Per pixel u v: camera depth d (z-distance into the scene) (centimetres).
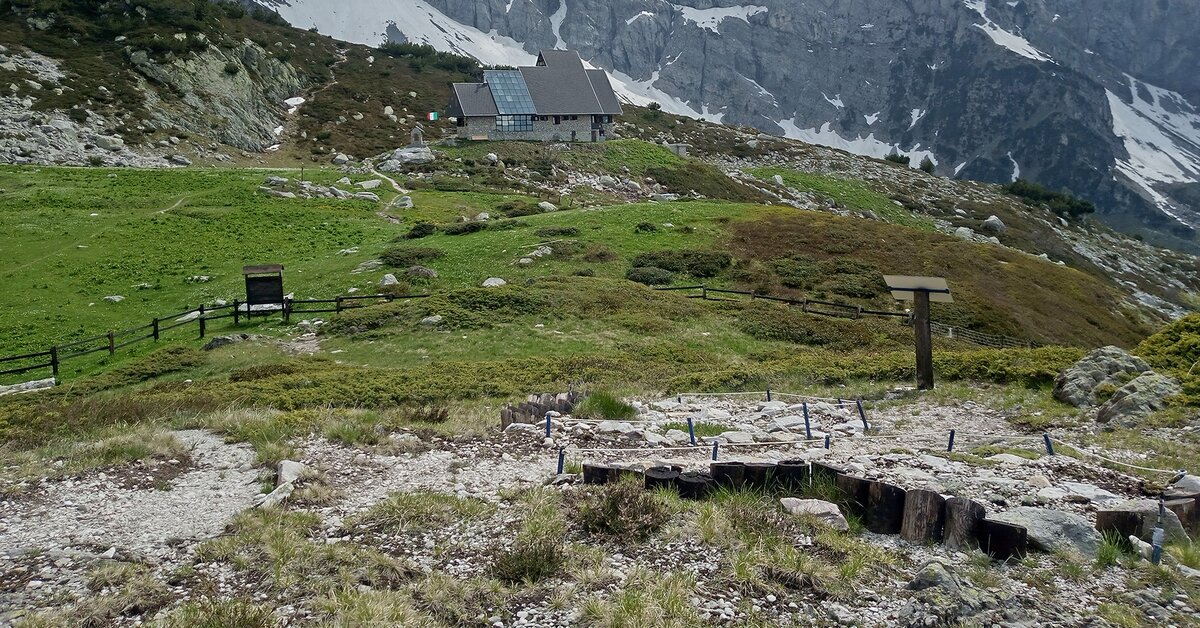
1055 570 1040
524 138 12031
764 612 953
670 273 5138
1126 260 12725
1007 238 11512
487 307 4166
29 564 1116
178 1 12644
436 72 15638
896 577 1033
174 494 1419
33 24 11150
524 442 1719
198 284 5028
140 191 7225
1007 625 899
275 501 1333
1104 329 5562
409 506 1286
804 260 5494
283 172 8581
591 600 971
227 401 2417
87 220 6184
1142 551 1080
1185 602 960
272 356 3606
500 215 7388
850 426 1955
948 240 6462
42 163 8406
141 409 2164
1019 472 1445
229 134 10731
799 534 1143
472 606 983
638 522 1167
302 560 1094
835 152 16050
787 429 1925
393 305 4238
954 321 4784
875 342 4044
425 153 9988
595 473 1371
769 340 3941
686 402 2372
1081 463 1530
